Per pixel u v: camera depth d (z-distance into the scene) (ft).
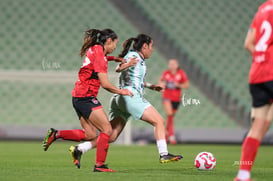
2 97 189.37
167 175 57.06
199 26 213.46
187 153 110.42
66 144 144.15
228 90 189.78
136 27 207.00
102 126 59.82
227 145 152.66
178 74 145.18
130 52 65.31
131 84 64.08
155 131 62.64
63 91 190.29
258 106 45.24
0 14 209.26
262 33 44.73
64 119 187.32
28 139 163.94
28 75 153.17
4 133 163.73
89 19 208.13
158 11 215.31
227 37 211.61
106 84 58.65
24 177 52.80
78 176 54.08
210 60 204.74
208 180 51.52
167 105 145.48
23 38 203.62
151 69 195.93
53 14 209.67
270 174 61.21
